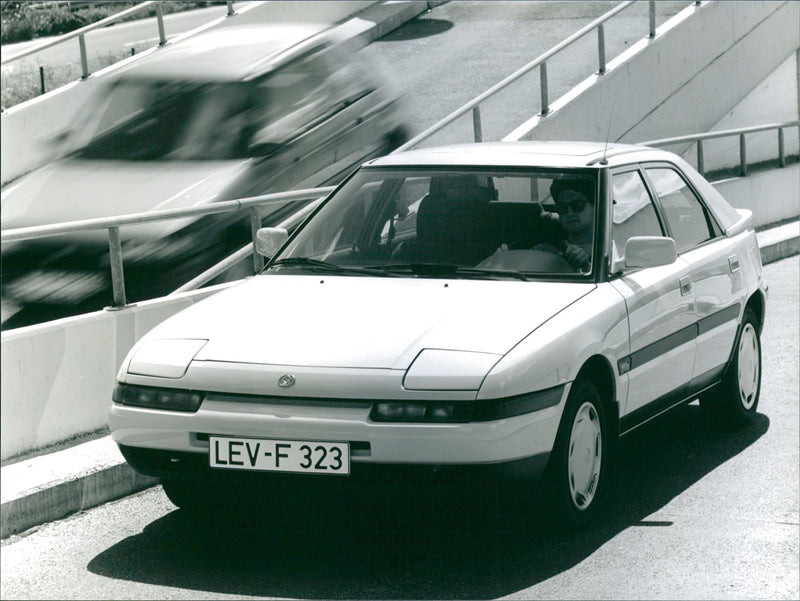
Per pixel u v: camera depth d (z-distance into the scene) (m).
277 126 11.54
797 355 9.37
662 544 5.34
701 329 6.58
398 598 4.72
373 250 6.09
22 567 5.07
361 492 4.88
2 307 9.14
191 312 5.66
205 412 5.00
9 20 30.61
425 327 5.17
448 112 16.45
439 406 4.83
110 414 5.24
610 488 6.20
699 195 7.20
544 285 5.67
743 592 4.78
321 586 4.85
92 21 31.98
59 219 10.20
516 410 4.91
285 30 13.20
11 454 6.25
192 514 5.79
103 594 4.76
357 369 4.93
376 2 22.73
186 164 10.91
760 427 7.37
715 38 17.94
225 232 10.03
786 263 14.10
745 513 5.77
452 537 5.43
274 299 5.64
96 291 9.23
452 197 6.15
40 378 6.43
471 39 20.86
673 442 7.08
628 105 15.85
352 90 12.71
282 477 4.93
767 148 19.98
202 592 4.79
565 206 6.02
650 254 5.83
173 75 12.23
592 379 5.62
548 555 5.20
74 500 5.79
